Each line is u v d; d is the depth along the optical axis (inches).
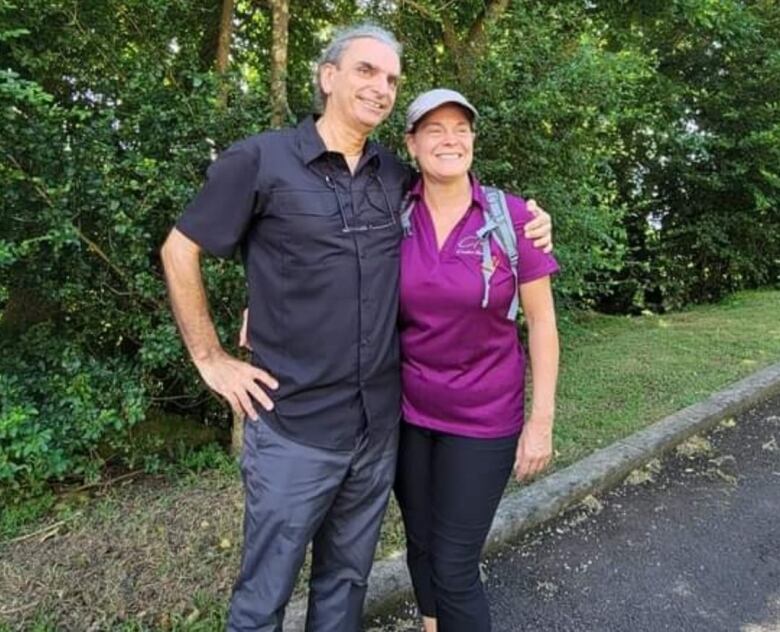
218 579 85.4
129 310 116.6
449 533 64.8
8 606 79.8
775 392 171.0
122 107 111.9
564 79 140.4
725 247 318.7
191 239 56.7
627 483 121.6
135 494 111.0
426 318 60.5
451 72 147.4
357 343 58.1
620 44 206.5
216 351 60.6
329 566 65.4
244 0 144.4
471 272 59.1
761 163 293.1
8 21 101.9
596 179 184.1
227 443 130.0
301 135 57.6
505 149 142.0
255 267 58.5
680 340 216.5
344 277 56.7
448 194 60.4
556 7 162.6
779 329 228.4
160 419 129.3
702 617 85.3
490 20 152.4
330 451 59.2
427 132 59.2
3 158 97.8
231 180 55.8
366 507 63.4
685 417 145.0
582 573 94.5
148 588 83.4
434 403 63.0
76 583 84.4
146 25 121.5
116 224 105.4
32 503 105.3
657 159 301.0
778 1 293.1
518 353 64.5
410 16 150.9
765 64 288.4
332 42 59.2
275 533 59.3
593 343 215.9
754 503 115.0
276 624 60.8
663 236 319.0
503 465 64.3
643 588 91.2
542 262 61.1
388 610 85.7
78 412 108.4
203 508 104.2
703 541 102.9
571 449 130.4
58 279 112.1
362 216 57.5
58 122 99.6
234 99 113.7
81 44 112.1
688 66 295.7
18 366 111.3
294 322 57.2
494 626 83.3
